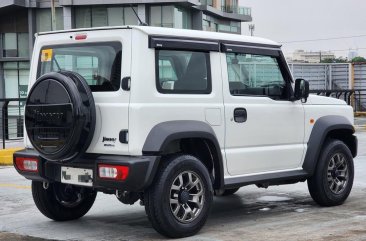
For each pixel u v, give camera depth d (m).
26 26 43.03
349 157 8.00
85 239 6.18
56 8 41.91
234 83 6.68
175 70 6.11
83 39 6.23
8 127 19.23
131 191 5.85
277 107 7.10
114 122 5.82
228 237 6.14
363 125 25.84
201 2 45.75
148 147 5.72
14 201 8.66
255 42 6.99
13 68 43.94
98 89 6.04
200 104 6.25
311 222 6.90
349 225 6.71
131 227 6.77
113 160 5.71
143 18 39.09
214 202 8.38
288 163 7.27
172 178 5.89
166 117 5.93
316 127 7.61
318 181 7.64
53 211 6.96
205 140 6.27
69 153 5.84
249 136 6.75
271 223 6.87
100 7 40.06
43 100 5.99
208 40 6.45
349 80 36.88
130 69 5.79
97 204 8.26
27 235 6.43
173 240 6.03
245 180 6.70
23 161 6.51
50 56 6.62
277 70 7.28
